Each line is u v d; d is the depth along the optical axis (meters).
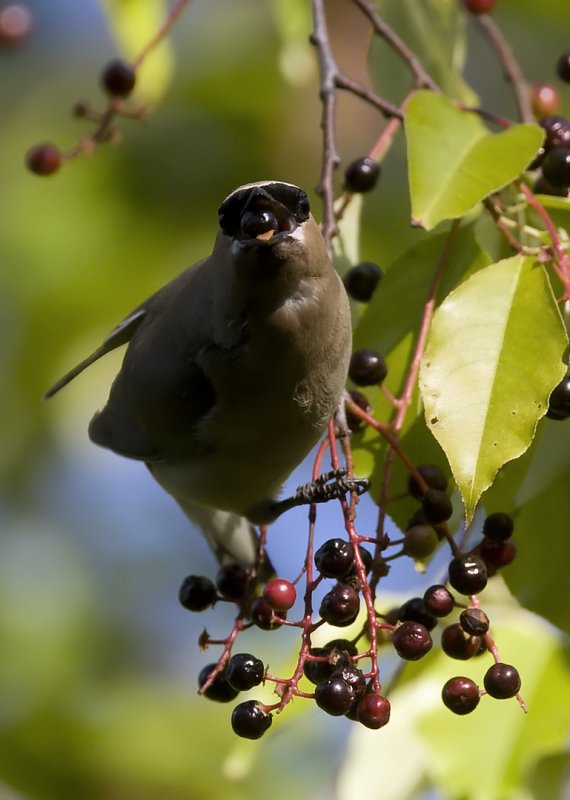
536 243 8.16
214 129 13.95
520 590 8.07
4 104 14.86
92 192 14.05
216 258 8.07
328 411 8.30
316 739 13.62
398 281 8.23
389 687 8.84
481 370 6.88
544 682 8.69
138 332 9.38
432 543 7.04
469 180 7.41
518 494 8.09
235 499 9.15
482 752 8.64
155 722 13.66
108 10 10.86
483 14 9.98
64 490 15.66
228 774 8.52
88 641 15.07
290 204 7.72
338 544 6.88
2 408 14.05
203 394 8.59
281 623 6.79
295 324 7.88
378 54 10.02
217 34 14.02
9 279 13.93
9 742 13.16
